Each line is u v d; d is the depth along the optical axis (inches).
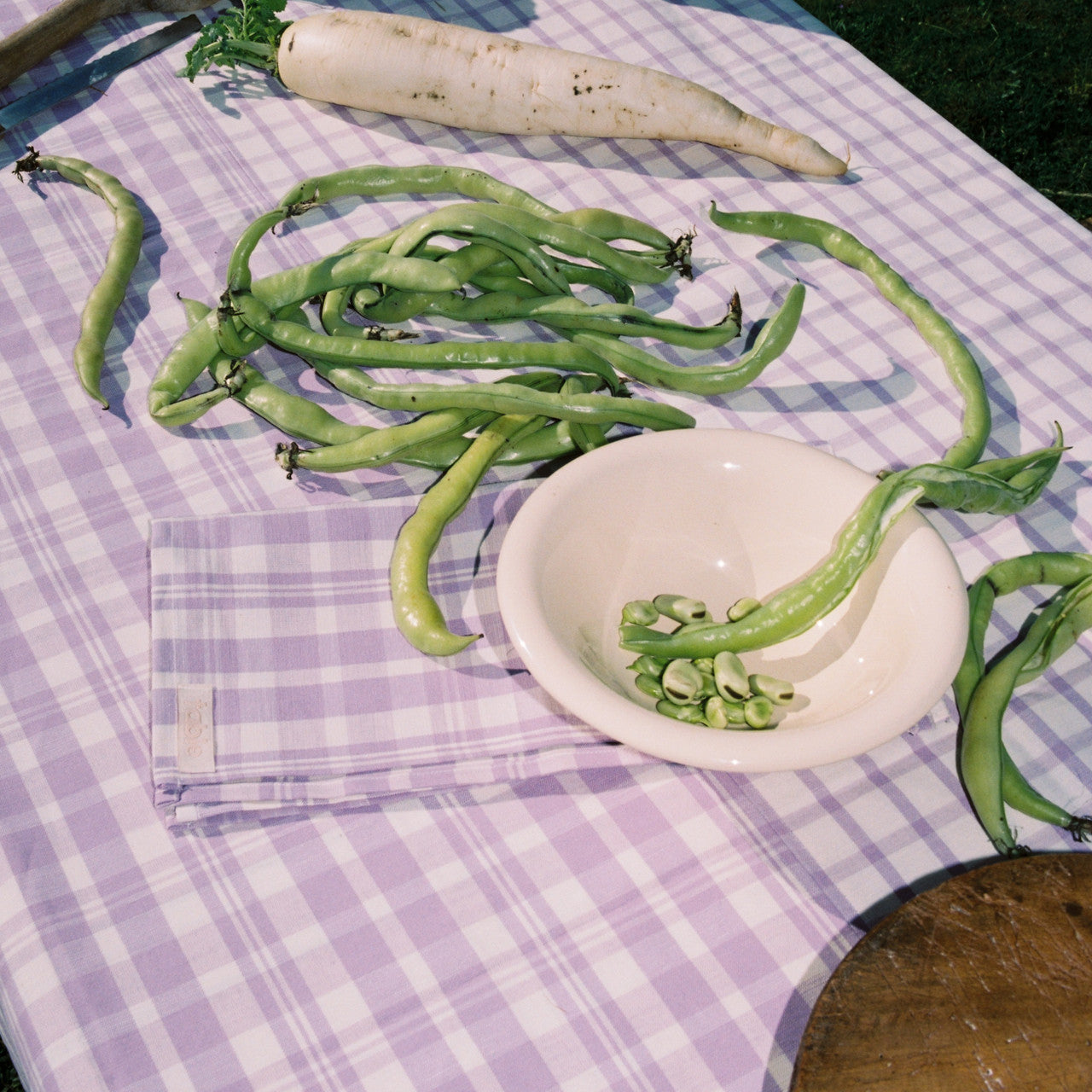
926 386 64.3
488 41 74.0
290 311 61.5
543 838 47.0
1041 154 142.9
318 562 53.1
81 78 78.2
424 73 73.7
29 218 71.4
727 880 46.0
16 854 46.2
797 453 51.2
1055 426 59.1
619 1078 41.1
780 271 69.8
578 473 49.7
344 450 57.0
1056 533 58.4
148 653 52.8
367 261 60.6
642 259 67.0
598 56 78.9
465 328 65.5
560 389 59.2
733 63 82.2
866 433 62.1
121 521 57.4
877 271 68.2
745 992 43.1
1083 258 71.4
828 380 64.4
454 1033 42.0
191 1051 41.4
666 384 61.9
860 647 48.8
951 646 44.9
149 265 68.7
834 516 50.7
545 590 47.1
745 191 74.5
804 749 41.4
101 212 71.9
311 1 84.8
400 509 54.9
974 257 71.2
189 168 74.2
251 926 44.4
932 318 65.7
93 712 50.8
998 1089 36.5
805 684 49.4
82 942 43.9
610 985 43.2
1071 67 153.8
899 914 40.3
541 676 43.5
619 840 47.0
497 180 70.9
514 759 48.0
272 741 48.1
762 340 62.5
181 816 46.2
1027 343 66.9
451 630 52.6
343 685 49.9
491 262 63.6
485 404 56.1
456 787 47.8
